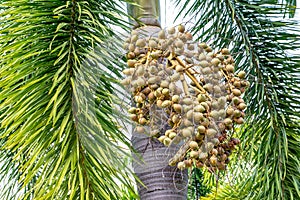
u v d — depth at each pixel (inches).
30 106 121.9
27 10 129.1
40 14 127.5
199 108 111.3
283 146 153.6
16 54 125.0
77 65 125.4
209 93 116.0
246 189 155.6
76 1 129.9
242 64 162.7
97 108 122.3
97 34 128.3
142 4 137.1
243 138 156.2
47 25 127.5
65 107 122.3
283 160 149.6
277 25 162.4
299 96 157.6
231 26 165.5
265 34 162.7
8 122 120.6
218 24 166.6
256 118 157.5
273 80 160.2
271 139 156.1
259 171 155.6
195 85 116.5
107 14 132.3
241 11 165.6
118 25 130.0
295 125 156.4
